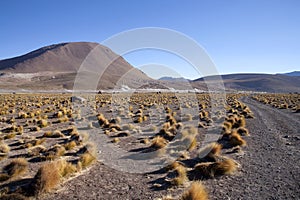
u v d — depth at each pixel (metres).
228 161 8.32
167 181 7.53
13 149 11.12
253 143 12.34
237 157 9.90
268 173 8.07
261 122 19.55
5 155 9.91
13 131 15.51
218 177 7.79
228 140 12.97
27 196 6.40
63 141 12.88
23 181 7.35
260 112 27.17
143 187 7.23
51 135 14.00
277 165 8.86
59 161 8.03
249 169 8.48
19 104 36.38
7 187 6.77
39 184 6.66
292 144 11.98
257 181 7.42
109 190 6.99
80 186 7.22
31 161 9.39
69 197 6.48
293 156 9.93
